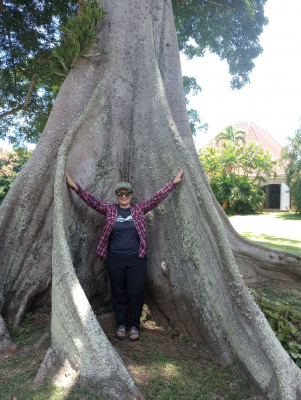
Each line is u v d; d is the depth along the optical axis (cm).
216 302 324
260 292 464
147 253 408
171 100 464
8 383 261
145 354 322
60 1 925
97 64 449
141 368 294
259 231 1406
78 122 407
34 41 952
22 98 1128
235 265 310
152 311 409
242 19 979
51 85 1048
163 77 474
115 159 426
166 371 293
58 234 320
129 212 364
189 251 356
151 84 438
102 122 425
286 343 332
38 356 299
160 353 325
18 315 365
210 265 332
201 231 342
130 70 457
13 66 1008
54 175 402
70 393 246
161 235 396
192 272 353
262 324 280
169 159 384
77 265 388
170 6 512
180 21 1028
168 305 391
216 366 309
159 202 365
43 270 390
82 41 435
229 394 269
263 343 271
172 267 381
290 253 553
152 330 381
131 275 355
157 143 406
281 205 3050
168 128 391
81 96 433
